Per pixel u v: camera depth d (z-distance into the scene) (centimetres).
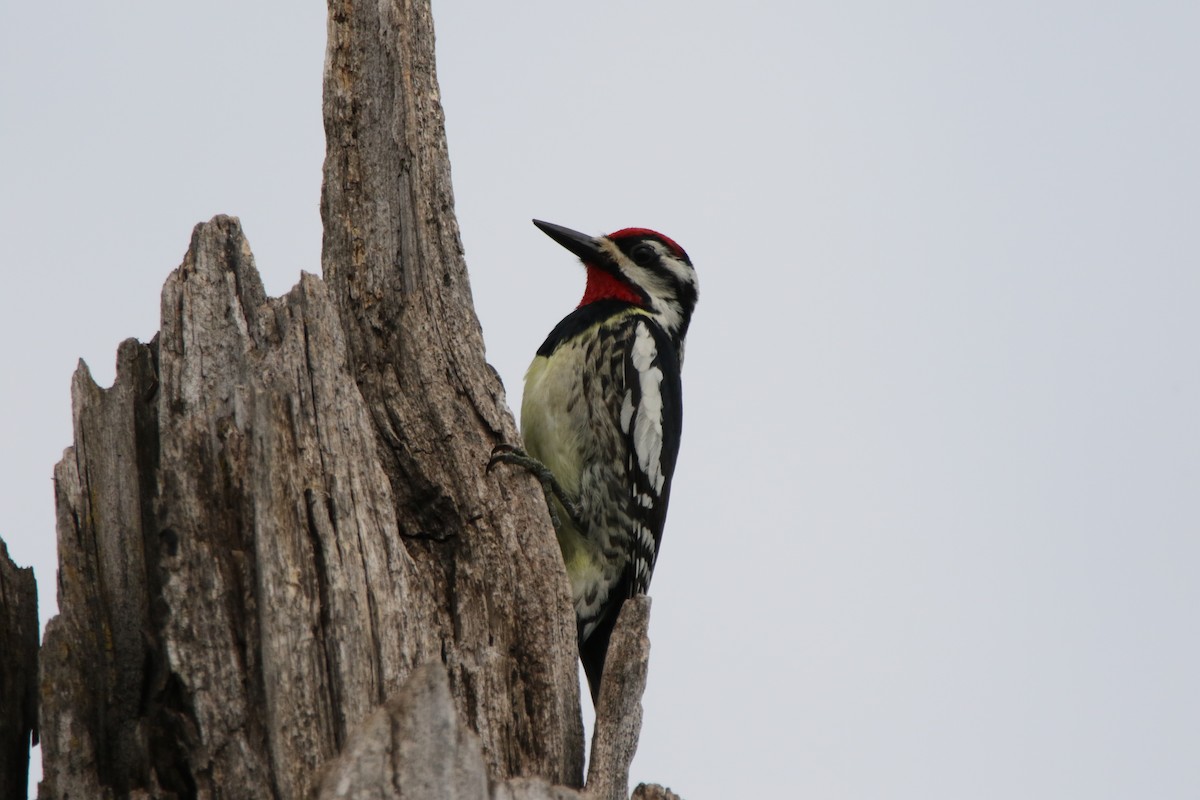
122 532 738
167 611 700
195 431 736
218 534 721
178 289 783
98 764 694
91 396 761
